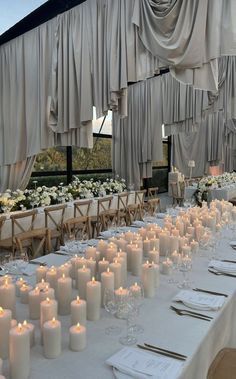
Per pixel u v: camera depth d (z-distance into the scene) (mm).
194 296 1716
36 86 5145
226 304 1692
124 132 8578
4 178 5820
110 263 1879
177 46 3379
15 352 1065
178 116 7676
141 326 1438
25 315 1534
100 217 5289
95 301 1480
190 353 1235
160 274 2098
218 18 3250
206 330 1414
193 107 7352
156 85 8094
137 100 8414
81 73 4434
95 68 4289
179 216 3299
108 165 9312
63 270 1723
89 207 5348
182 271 2018
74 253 2447
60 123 4703
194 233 2834
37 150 5172
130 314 1405
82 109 4438
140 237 2461
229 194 7738
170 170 12469
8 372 1127
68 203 5352
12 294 1465
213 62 3451
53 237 4312
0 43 5617
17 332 1091
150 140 8289
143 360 1172
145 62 3822
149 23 3584
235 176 9969
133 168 8578
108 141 9258
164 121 8000
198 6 3273
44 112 4980
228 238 3033
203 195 7746
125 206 6289
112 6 4035
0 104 5715
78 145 4719
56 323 1226
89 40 4336
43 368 1147
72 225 4613
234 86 6328
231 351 1643
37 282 1795
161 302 1687
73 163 8219
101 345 1291
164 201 10438
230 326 1811
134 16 3682
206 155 11734
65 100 4637
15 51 5414
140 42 3816
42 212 4566
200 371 1349
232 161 12406
